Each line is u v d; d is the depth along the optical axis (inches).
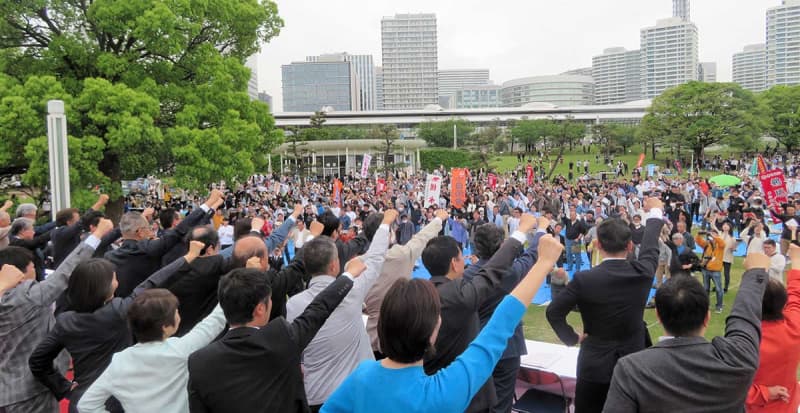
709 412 86.7
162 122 740.0
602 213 684.7
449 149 2802.7
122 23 641.6
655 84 6939.0
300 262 151.0
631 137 3002.0
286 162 2488.9
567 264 593.6
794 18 5536.4
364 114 3914.9
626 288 138.7
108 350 135.7
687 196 948.6
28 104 576.4
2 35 661.3
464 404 75.2
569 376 184.1
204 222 209.2
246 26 781.9
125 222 196.9
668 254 429.1
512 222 602.9
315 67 6422.2
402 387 76.3
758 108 2326.5
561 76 5718.5
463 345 124.3
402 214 577.3
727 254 435.2
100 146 598.5
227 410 95.5
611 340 141.1
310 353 139.2
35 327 152.9
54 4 650.8
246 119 761.6
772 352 120.6
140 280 192.5
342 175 2370.8
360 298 143.6
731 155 2694.4
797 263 129.1
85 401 111.5
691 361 88.0
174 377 113.6
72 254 160.7
